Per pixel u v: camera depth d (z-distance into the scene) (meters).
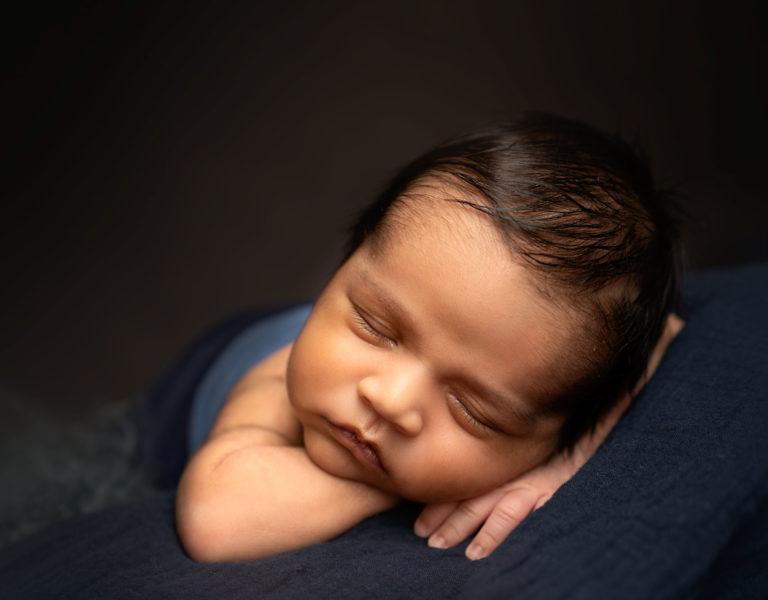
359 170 2.96
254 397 1.00
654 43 3.50
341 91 3.25
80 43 3.22
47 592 0.70
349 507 0.85
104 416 1.44
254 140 3.06
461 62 3.38
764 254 2.29
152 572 0.71
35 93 3.06
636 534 0.59
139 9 3.38
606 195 0.85
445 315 0.77
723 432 0.70
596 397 0.84
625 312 0.82
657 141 3.12
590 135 1.01
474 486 0.82
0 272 2.49
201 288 2.54
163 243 2.67
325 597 0.64
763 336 0.84
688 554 0.57
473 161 0.88
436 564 0.71
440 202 0.82
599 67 3.41
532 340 0.77
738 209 2.80
